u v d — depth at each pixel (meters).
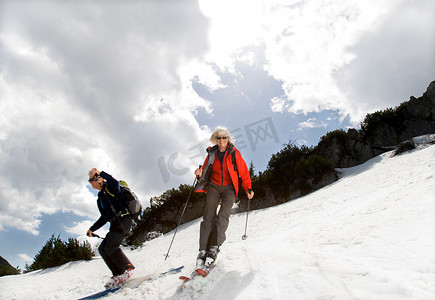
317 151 18.08
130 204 3.32
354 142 17.38
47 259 12.37
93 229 3.45
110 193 3.33
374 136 18.64
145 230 19.03
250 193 3.22
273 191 15.90
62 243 12.87
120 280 3.18
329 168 15.50
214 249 2.65
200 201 18.52
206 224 2.81
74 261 12.01
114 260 3.22
